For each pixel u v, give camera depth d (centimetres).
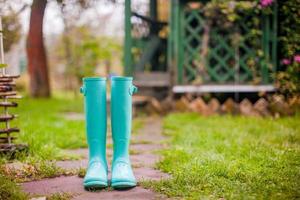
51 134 284
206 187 169
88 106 186
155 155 243
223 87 404
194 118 369
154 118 404
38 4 351
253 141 251
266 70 399
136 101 416
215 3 395
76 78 758
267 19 394
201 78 409
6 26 353
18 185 174
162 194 166
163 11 579
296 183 168
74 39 730
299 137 263
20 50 685
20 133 270
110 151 255
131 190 172
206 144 246
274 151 221
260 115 379
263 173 183
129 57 412
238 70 408
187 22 409
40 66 637
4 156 218
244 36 405
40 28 367
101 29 760
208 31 407
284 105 374
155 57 494
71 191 172
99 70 823
